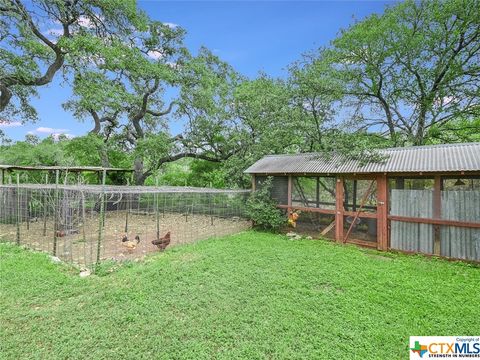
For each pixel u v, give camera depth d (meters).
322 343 3.44
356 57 15.74
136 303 4.41
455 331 3.74
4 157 15.46
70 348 3.29
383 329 3.75
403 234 7.82
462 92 14.55
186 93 17.38
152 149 16.12
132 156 17.28
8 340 3.41
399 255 7.58
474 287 5.20
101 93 13.73
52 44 13.26
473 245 6.76
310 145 13.61
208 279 5.41
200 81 17.45
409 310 4.28
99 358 3.14
